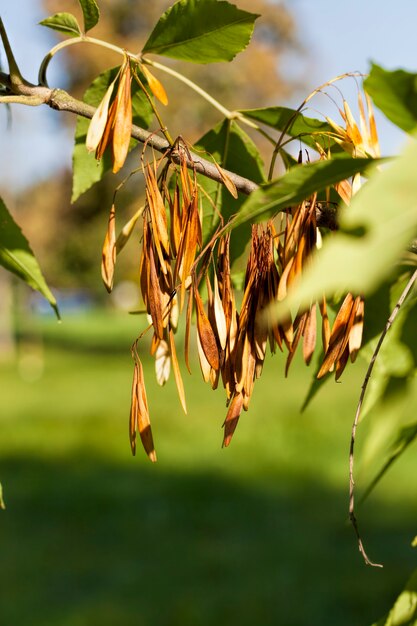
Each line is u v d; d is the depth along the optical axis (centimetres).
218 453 1111
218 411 1445
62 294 4422
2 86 92
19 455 1108
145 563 671
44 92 90
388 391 98
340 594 591
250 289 80
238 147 124
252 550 701
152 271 80
